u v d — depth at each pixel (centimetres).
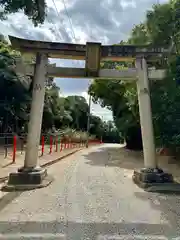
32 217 440
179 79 760
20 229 387
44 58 747
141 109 750
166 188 642
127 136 2450
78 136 3444
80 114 4578
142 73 755
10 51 1814
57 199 552
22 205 507
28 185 647
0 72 1650
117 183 732
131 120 2020
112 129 6138
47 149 1812
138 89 760
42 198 559
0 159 1053
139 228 398
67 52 749
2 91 1764
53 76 760
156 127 1011
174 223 420
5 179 729
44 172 717
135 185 706
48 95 2478
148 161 725
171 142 991
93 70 742
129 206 511
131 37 1366
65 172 918
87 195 591
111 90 2189
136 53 755
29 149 711
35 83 737
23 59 831
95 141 4591
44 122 2441
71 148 2236
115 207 502
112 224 412
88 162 1259
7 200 543
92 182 741
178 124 892
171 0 990
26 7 509
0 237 357
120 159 1436
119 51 750
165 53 750
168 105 912
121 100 2164
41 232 377
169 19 980
